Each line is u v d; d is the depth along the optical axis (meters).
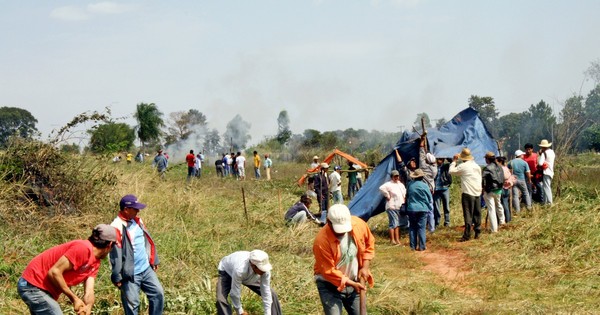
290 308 7.98
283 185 25.61
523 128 43.25
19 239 10.18
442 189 14.41
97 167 14.31
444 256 11.76
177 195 16.00
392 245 13.11
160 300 7.04
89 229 11.77
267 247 11.98
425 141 14.05
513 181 14.18
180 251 10.40
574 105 17.61
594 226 11.52
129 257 6.76
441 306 8.13
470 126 17.25
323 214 16.05
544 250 11.05
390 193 13.23
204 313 7.77
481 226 13.98
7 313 7.39
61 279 5.74
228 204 17.56
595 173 18.17
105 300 7.82
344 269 6.13
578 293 8.70
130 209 6.87
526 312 7.76
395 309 8.02
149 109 45.16
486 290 9.08
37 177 12.25
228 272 6.89
